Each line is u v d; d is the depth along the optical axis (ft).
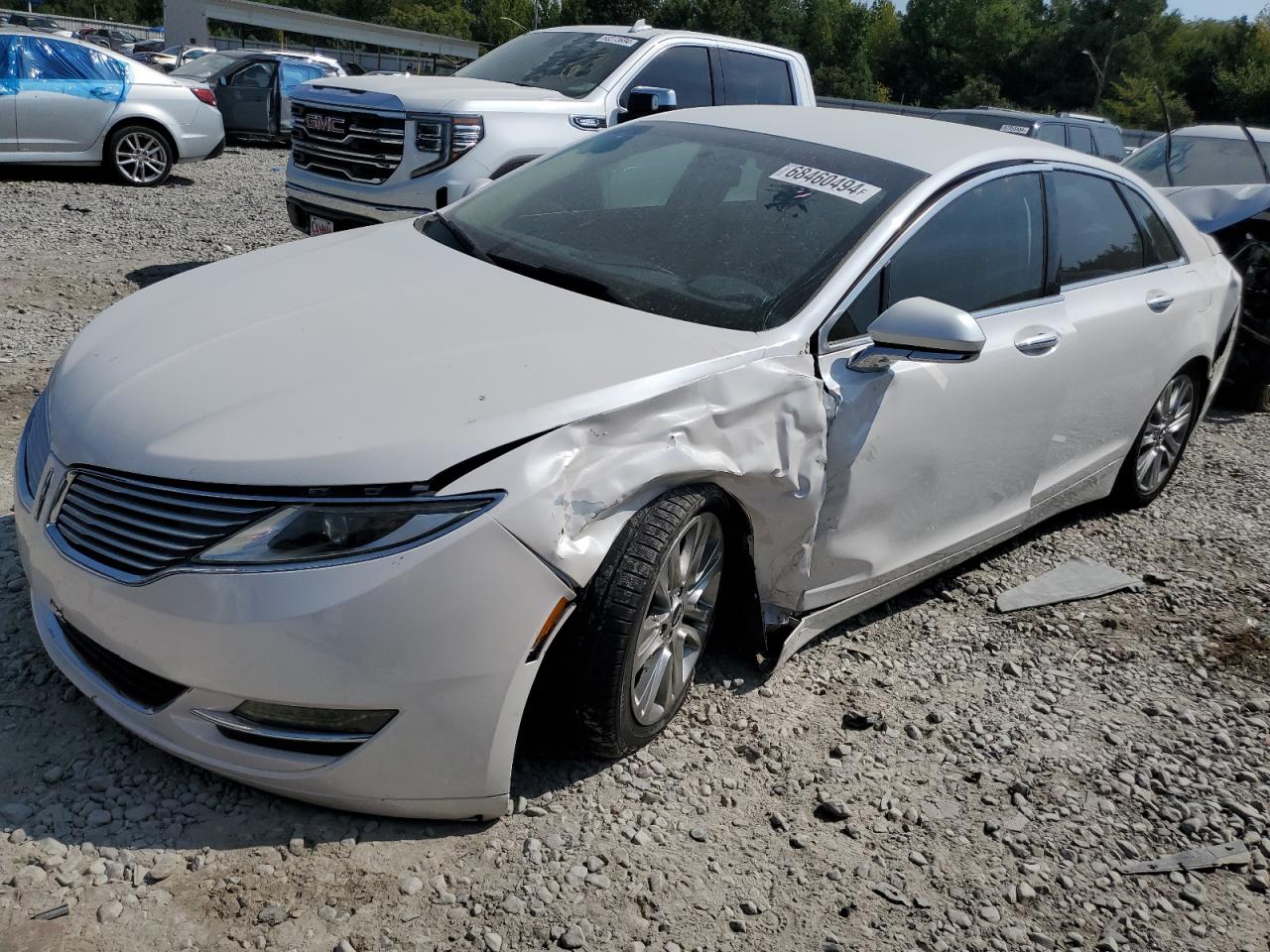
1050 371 12.58
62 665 8.46
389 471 7.39
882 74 261.44
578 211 11.92
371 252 11.33
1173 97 169.89
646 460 8.30
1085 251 13.89
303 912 7.31
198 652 7.40
